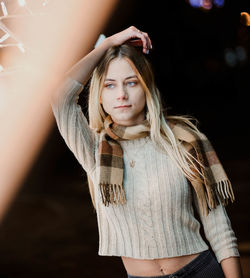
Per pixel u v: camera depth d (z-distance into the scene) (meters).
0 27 2.31
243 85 28.73
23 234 7.88
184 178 2.52
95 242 7.22
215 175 2.54
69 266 6.29
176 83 28.55
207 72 29.02
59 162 13.17
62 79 2.51
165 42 26.25
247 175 10.83
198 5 6.41
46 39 2.41
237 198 8.94
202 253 2.53
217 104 27.12
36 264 6.45
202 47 27.44
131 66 2.51
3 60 2.38
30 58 2.42
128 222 2.51
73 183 11.31
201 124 20.52
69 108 2.52
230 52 28.47
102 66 2.54
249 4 17.61
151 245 2.48
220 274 2.52
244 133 17.64
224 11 19.64
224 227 2.54
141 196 2.48
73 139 2.53
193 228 2.55
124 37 2.52
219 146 15.21
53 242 7.32
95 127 2.65
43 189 10.77
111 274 5.92
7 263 6.52
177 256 2.48
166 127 2.56
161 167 2.52
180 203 2.50
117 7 18.03
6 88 2.42
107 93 2.55
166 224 2.48
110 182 2.48
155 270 2.50
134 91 2.53
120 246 2.55
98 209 2.62
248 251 6.08
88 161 2.58
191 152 2.54
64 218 8.62
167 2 20.83
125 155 2.56
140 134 2.54
